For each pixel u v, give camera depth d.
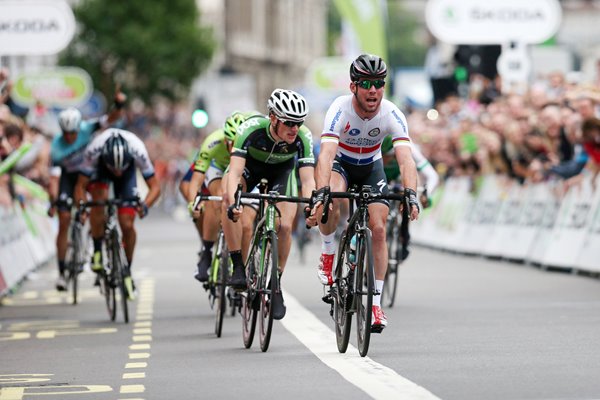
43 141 49.34
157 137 138.25
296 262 44.50
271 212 21.30
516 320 24.81
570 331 22.66
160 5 140.62
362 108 20.42
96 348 22.50
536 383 16.66
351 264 20.25
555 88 42.69
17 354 22.06
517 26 50.69
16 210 40.69
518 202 43.84
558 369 17.88
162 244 58.06
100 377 18.78
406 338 22.28
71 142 32.34
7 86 39.22
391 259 28.34
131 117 138.88
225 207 22.52
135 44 137.88
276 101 21.08
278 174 22.69
